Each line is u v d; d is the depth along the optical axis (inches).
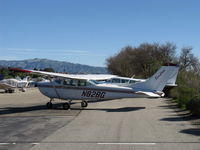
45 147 293.3
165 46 2659.9
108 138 334.6
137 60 2694.4
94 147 291.6
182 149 281.0
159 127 406.6
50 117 525.7
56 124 442.9
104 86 660.7
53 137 343.3
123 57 2733.8
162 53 2652.6
